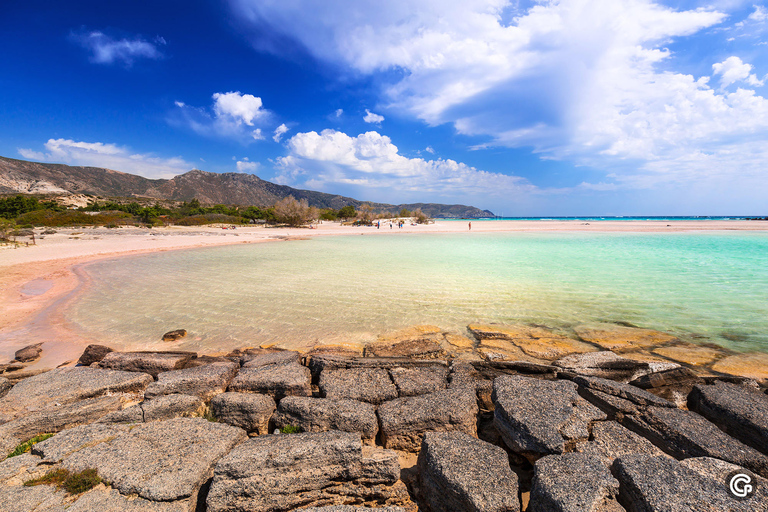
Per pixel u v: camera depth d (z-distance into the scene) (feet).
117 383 15.05
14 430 11.67
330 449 9.61
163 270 50.44
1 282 41.57
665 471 8.70
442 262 58.44
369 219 232.12
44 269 51.08
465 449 9.97
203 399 14.28
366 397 13.64
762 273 46.65
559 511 7.77
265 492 8.85
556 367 15.89
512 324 26.25
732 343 22.39
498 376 15.40
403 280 42.75
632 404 12.43
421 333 24.31
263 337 23.76
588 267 52.60
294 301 32.86
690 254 68.59
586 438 10.61
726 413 11.95
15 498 8.56
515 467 11.00
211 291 37.01
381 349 19.43
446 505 8.96
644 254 68.64
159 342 23.03
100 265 55.31
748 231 139.44
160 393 13.96
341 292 36.40
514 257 65.51
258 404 12.66
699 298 33.76
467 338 23.34
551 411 11.48
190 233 128.47
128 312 29.58
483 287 38.60
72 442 10.55
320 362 16.47
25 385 14.75
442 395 13.14
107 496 8.64
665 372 15.10
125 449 10.21
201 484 9.29
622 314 28.58
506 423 11.39
